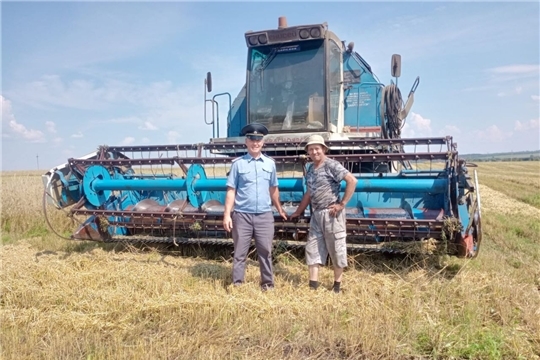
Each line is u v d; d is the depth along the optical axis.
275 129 7.60
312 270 4.71
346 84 8.26
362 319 3.85
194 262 5.82
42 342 3.68
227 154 7.19
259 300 4.32
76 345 3.60
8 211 9.86
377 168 6.78
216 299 4.31
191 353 3.42
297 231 5.51
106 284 4.92
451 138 5.31
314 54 7.39
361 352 3.46
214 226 5.74
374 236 5.39
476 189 4.81
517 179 30.23
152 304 4.20
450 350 3.38
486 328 3.73
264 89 7.68
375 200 5.94
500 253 6.61
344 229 4.57
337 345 3.59
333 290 4.62
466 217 5.05
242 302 4.23
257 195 4.69
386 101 8.41
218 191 6.17
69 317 4.07
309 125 7.41
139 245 6.55
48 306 4.39
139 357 3.31
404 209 5.44
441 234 4.94
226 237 6.08
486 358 3.30
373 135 7.93
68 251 6.64
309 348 3.53
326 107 7.31
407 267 5.30
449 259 5.66
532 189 21.23
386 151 6.77
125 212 5.71
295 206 5.89
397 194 5.84
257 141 4.68
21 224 9.56
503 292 4.42
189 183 5.56
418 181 5.02
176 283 4.82
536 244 7.38
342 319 3.96
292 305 4.23
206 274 5.18
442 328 3.68
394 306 4.18
